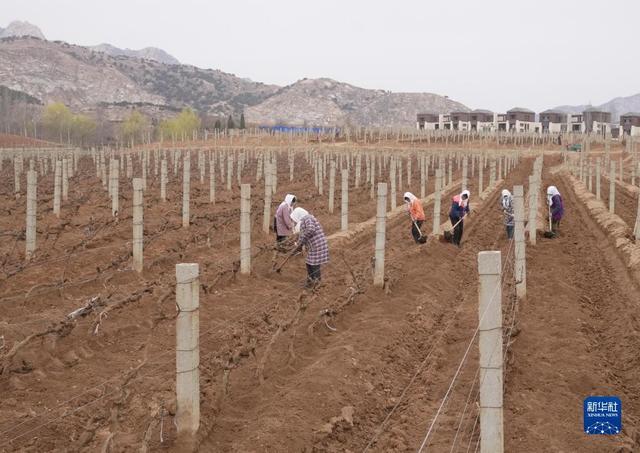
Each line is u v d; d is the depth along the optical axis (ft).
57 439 22.12
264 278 45.34
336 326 35.06
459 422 23.56
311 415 23.45
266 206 64.49
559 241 64.18
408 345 32.53
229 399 25.11
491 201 102.12
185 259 51.11
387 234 68.85
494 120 446.60
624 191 119.96
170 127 370.12
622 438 22.30
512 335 32.42
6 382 26.45
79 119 358.23
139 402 24.40
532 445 21.59
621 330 34.24
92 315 34.35
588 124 314.55
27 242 47.73
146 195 101.60
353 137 333.21
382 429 23.47
